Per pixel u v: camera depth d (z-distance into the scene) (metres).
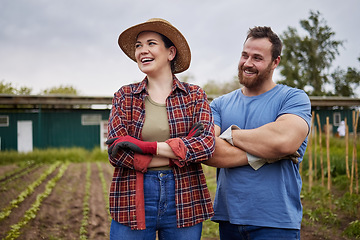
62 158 15.55
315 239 4.73
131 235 2.13
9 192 7.66
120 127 2.19
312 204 6.30
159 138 2.25
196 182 2.27
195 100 2.32
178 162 2.11
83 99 16.91
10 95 15.81
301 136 2.27
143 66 2.30
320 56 36.97
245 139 2.34
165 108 2.29
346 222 5.31
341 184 7.30
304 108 2.36
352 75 36.66
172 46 2.37
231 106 2.65
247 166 2.42
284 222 2.30
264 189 2.36
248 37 2.52
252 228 2.37
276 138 2.24
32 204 6.54
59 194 7.81
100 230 5.41
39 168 12.59
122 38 2.47
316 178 7.99
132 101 2.28
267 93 2.54
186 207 2.18
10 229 5.04
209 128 2.24
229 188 2.48
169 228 2.20
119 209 2.14
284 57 37.25
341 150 11.80
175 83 2.33
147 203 2.15
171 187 2.18
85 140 18.75
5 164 14.03
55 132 18.34
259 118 2.47
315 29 37.62
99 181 10.08
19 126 18.03
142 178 2.15
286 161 2.42
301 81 35.81
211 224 5.41
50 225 5.55
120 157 2.08
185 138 2.16
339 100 19.61
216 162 2.37
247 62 2.46
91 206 6.90
